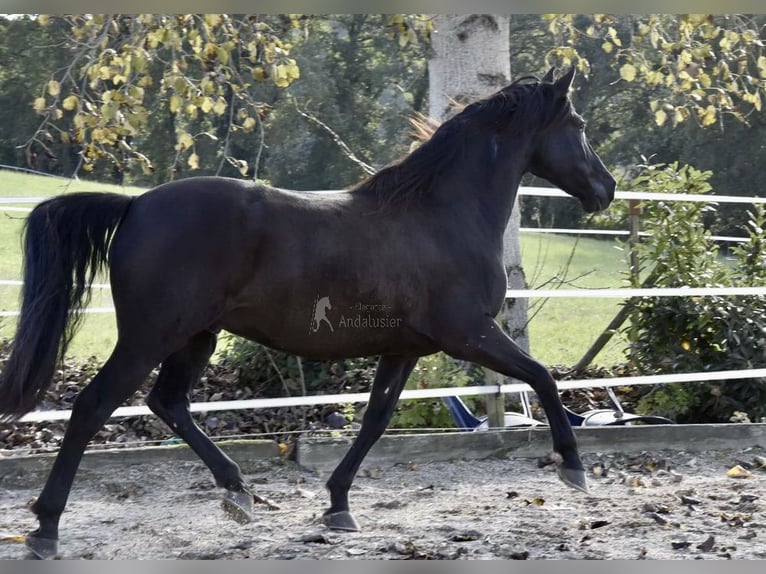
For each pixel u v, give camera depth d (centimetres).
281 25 1070
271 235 612
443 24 1096
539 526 676
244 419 1042
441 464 902
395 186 675
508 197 731
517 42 3316
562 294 984
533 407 1132
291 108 2977
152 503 756
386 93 3725
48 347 600
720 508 732
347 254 632
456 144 708
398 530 671
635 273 1145
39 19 1016
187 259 593
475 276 680
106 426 1009
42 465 809
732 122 3141
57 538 595
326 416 1053
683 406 1077
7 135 2788
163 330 595
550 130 752
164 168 2364
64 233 609
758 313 1102
